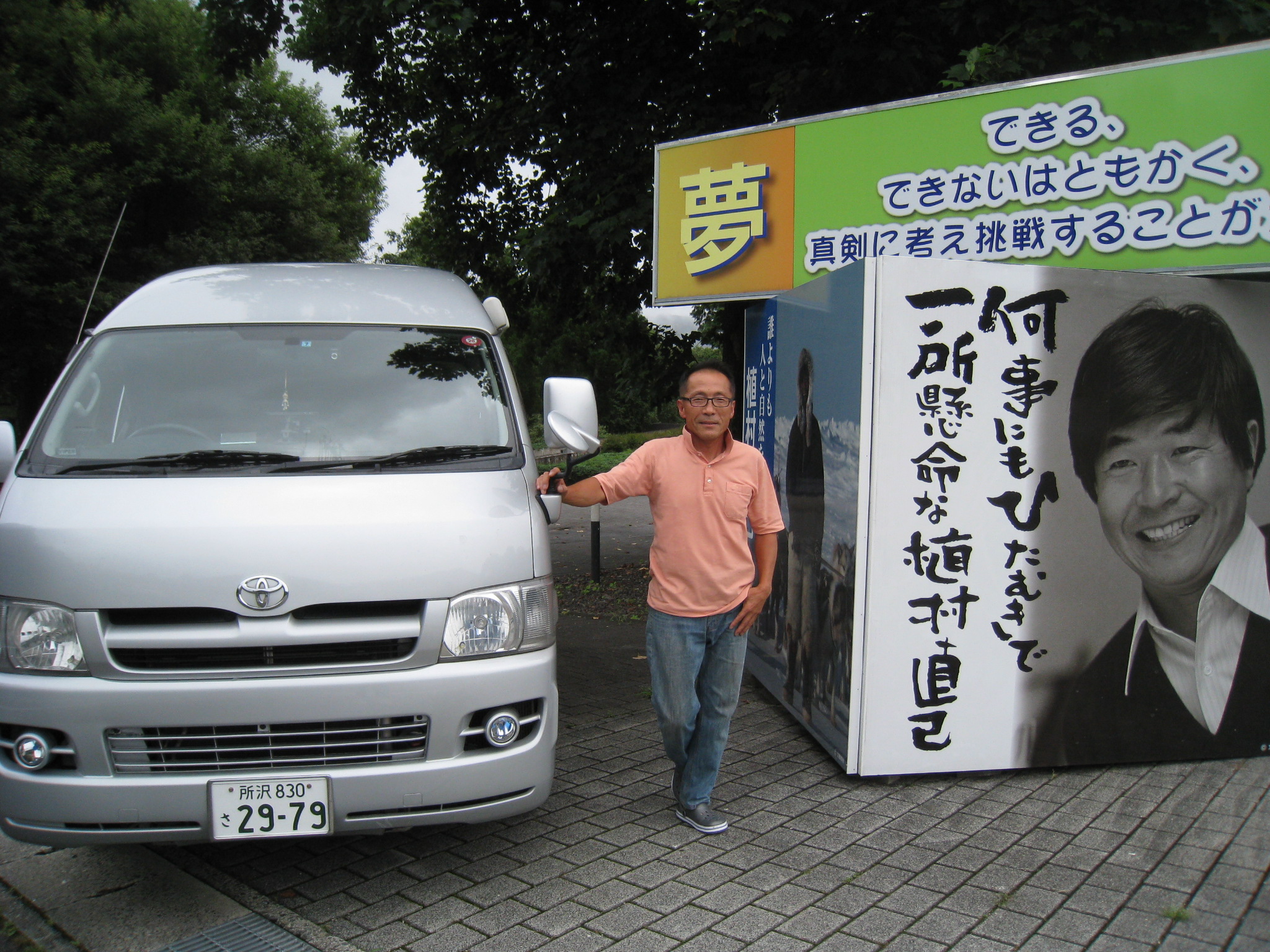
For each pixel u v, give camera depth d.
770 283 5.52
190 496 3.08
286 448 3.42
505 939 2.92
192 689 2.82
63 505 3.03
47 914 3.11
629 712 5.37
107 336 3.82
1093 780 4.14
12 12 17.19
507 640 3.07
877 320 3.95
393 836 3.68
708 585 3.47
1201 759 4.32
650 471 3.52
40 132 16.39
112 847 3.60
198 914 3.10
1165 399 4.18
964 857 3.43
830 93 8.01
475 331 4.14
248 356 3.77
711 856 3.47
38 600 2.85
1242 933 2.90
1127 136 4.38
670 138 8.52
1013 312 4.04
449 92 11.07
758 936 2.92
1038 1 7.11
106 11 19.28
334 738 2.93
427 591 2.97
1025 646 4.13
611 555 11.42
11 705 2.83
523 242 9.45
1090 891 3.17
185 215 19.09
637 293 10.23
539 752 3.14
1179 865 3.34
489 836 3.68
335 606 2.95
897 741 4.09
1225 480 4.24
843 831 3.66
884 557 4.02
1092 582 4.16
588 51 8.94
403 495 3.18
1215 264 4.22
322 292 4.22
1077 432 4.12
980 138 4.75
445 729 2.96
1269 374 4.27
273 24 10.06
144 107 17.75
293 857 3.51
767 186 5.48
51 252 15.91
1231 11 7.00
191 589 2.85
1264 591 4.30
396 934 2.96
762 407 5.85
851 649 4.07
